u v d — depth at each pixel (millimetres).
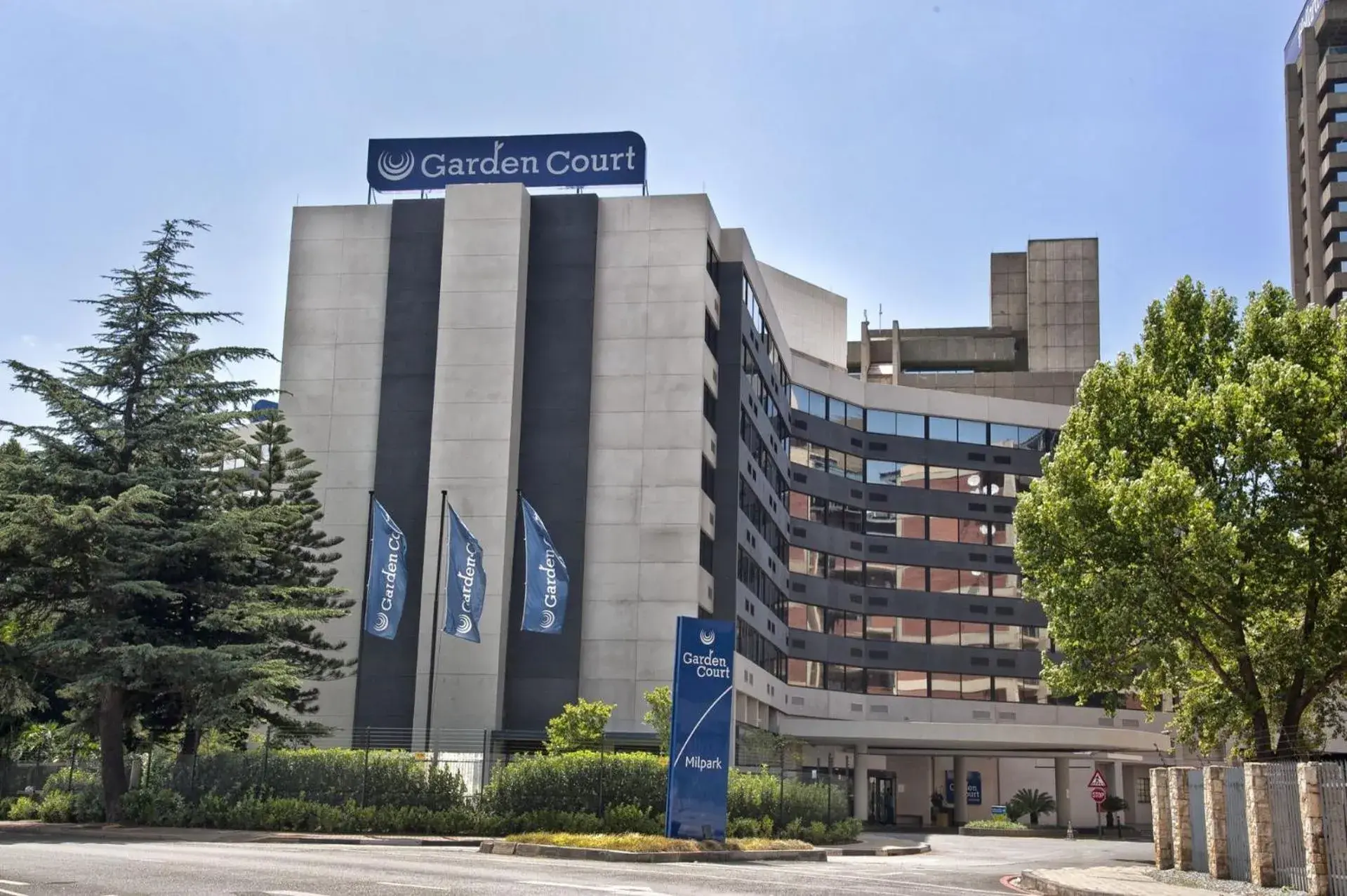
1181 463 36031
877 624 72688
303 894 15523
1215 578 33125
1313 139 112312
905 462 75688
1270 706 38656
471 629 44281
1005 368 97125
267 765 36312
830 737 64562
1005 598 75250
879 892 19781
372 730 46688
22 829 32938
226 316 39594
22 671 36031
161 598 37875
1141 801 81375
